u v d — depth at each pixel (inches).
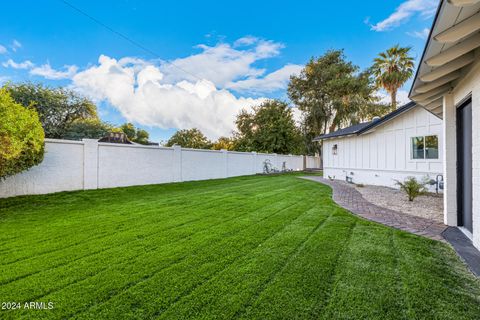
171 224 188.2
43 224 191.5
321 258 123.0
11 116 233.9
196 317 79.8
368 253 128.9
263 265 115.6
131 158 419.2
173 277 105.1
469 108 167.5
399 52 783.7
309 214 215.3
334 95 999.0
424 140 379.2
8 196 293.0
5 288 97.7
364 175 495.2
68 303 87.7
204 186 441.1
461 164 180.9
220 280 102.2
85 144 359.3
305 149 1063.0
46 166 321.7
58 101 903.1
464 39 109.1
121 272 110.0
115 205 268.5
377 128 464.1
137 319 79.1
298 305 85.5
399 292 93.0
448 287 96.5
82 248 139.6
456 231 167.3
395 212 226.8
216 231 169.2
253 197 309.4
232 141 1133.7
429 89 173.8
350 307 84.4
